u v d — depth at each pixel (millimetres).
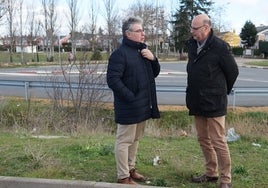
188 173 5293
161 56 67250
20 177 4855
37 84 13281
